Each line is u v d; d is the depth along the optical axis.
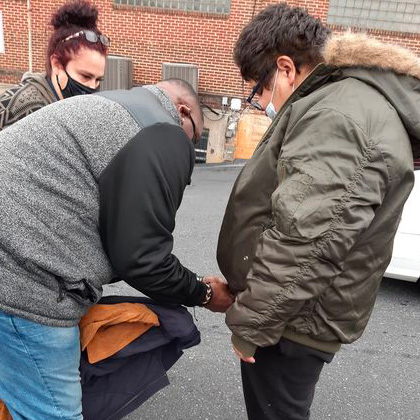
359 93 1.33
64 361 1.45
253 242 1.59
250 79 1.68
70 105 1.40
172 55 10.03
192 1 9.68
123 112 1.38
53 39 1.96
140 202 1.32
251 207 1.59
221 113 9.97
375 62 1.36
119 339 1.59
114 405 1.68
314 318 1.47
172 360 1.76
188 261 4.34
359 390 2.63
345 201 1.24
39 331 1.38
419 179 3.38
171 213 1.41
